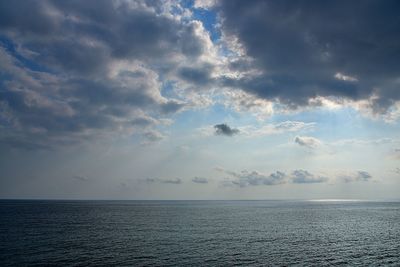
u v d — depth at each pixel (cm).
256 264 4372
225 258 4703
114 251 5128
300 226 9181
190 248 5447
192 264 4338
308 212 16650
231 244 5894
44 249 5225
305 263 4444
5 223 9306
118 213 14788
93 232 7438
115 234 7125
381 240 6519
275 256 4866
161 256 4791
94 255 4812
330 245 5866
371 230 8262
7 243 5756
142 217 12294
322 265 4344
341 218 12269
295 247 5631
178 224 9525
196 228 8450
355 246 5775
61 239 6300
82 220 10688
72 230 7788
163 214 14312
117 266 4197
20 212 14675
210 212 16300
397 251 5316
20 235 6788
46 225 8881
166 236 6862
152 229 8131
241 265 4316
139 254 4916
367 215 14100
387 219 11806
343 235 7262
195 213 15262
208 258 4691
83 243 5853
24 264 4238
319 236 7075
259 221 10769
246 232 7688
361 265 4353
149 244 5809
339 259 4697
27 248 5300
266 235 7181
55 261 4406
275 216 13338
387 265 4359
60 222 9838
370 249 5481
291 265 4338
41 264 4241
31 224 9112
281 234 7375
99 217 12125
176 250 5256
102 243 5875
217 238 6638
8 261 4378
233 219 11562
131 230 7888
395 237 6969
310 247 5641
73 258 4594
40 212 14888
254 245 5806
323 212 16625
